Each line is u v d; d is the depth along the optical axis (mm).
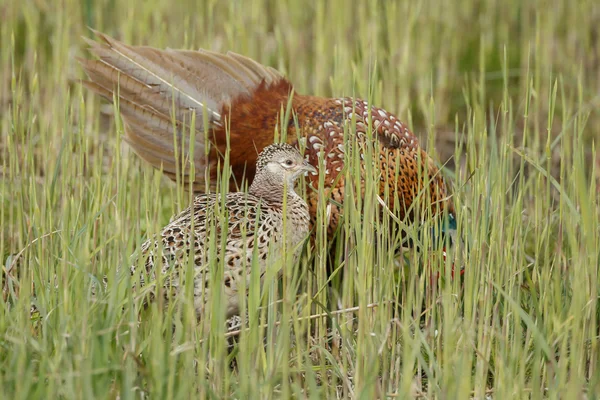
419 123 14000
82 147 9570
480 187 7898
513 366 6930
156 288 7074
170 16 15117
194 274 7543
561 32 16719
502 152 7938
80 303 6832
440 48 15930
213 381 6828
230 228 8094
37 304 7227
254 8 14156
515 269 8016
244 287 6668
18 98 9438
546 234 8445
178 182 8344
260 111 9367
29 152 8898
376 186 8008
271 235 8195
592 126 13750
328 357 7344
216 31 14703
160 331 6398
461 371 6422
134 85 9289
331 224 8969
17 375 6172
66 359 6320
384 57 13945
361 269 7398
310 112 9367
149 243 8070
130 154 10445
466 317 7445
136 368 6656
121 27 14508
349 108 9383
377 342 7285
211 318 6770
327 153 9117
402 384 6695
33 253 8062
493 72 15406
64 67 12141
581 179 6863
